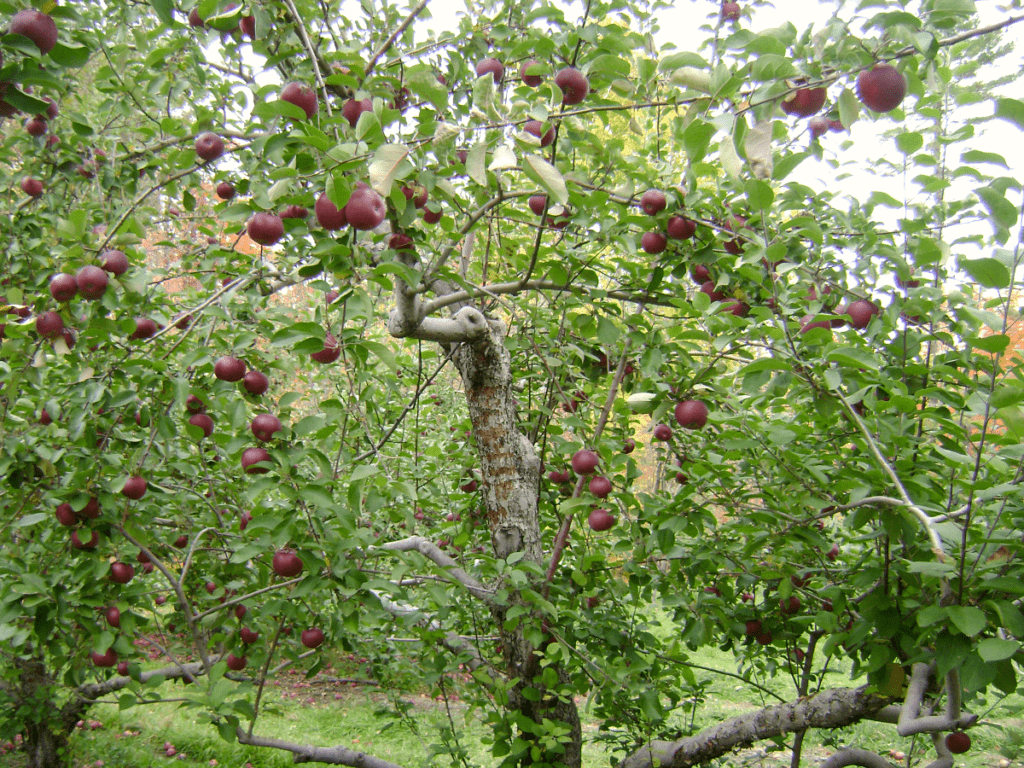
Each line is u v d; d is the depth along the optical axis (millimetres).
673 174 2854
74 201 3256
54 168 2924
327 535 2199
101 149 3025
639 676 2912
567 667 2953
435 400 4340
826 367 1914
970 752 4836
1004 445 1665
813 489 2170
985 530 1724
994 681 1650
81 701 4297
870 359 1709
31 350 2262
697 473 2389
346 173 1656
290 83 1966
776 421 2117
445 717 6207
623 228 2654
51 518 2660
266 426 2080
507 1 2873
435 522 4242
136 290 2098
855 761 2895
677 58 1736
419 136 1849
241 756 5266
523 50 2371
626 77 2416
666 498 2998
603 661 2609
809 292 2295
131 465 2465
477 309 2977
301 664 3230
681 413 2344
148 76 2699
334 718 6324
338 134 1925
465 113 2826
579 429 2758
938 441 2068
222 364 2133
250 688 2320
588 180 2760
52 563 2660
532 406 3650
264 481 2002
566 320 3281
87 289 1969
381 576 2355
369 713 6512
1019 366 1632
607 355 3211
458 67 2814
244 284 2303
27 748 4520
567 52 2291
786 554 2781
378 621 2717
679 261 2682
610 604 3553
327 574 2148
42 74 1480
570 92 2162
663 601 2768
